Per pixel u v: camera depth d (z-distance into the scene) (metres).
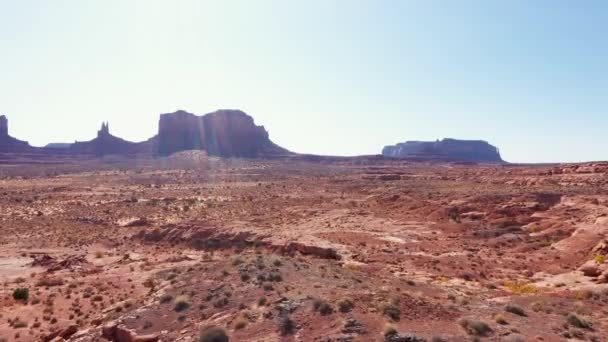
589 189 59.62
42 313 23.31
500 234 42.19
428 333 13.23
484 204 55.59
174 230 48.59
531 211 50.34
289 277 21.14
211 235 46.06
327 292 17.86
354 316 14.58
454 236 42.75
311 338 13.43
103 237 48.84
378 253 34.75
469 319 14.59
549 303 19.38
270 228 48.38
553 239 37.72
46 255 39.38
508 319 15.51
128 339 16.20
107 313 20.91
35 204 74.50
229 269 23.27
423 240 40.78
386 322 14.04
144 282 28.16
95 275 32.22
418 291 19.94
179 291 20.56
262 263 23.91
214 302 18.22
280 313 15.62
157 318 17.47
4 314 23.05
